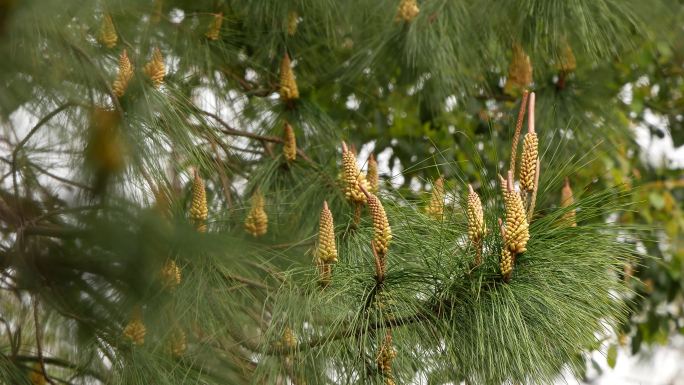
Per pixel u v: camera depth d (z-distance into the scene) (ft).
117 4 7.48
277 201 7.80
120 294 6.84
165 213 6.93
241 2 8.46
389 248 6.86
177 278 6.89
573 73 8.39
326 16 8.45
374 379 6.64
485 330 6.49
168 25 8.17
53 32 6.94
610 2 8.04
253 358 7.09
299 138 8.30
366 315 6.59
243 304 7.17
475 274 6.50
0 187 6.89
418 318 6.57
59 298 6.90
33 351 7.49
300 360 6.70
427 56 8.23
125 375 6.93
